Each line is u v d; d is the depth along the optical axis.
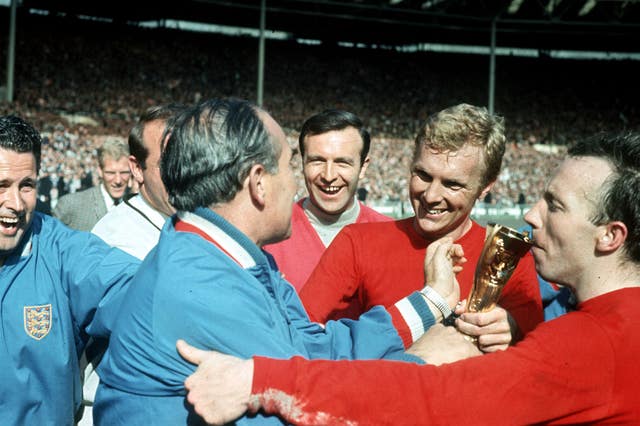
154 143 2.60
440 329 1.87
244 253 1.62
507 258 1.88
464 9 36.69
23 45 35.97
